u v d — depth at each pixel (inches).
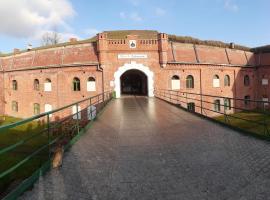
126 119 506.3
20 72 1363.2
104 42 1085.8
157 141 327.3
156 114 573.0
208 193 180.5
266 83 1416.1
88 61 1128.2
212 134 364.8
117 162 248.1
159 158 258.2
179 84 1165.7
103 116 550.0
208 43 1408.7
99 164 242.7
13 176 447.5
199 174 214.7
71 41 1344.7
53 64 1214.3
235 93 1343.5
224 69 1295.5
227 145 304.2
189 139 335.6
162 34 1096.8
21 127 1065.5
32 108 1306.6
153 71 1109.7
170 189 188.1
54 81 1210.0
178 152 277.4
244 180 200.7
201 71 1211.2
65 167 235.5
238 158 254.5
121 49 1098.1
